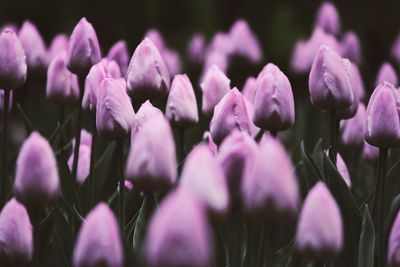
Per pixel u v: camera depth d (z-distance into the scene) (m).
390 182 1.49
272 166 1.04
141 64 1.36
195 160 1.04
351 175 1.64
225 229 1.35
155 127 1.08
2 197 1.39
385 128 1.29
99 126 1.27
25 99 2.04
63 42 1.78
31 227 1.14
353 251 1.33
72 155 1.54
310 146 1.84
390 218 1.36
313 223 1.06
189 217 0.93
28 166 1.12
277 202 1.04
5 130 1.38
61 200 1.43
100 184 1.50
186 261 0.93
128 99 1.27
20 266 1.13
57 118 1.97
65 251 1.28
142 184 1.09
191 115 1.36
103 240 1.03
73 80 1.54
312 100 1.35
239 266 1.23
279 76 1.27
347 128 1.58
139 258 1.23
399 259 1.17
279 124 1.27
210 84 1.45
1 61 1.34
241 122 1.27
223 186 1.04
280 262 1.38
